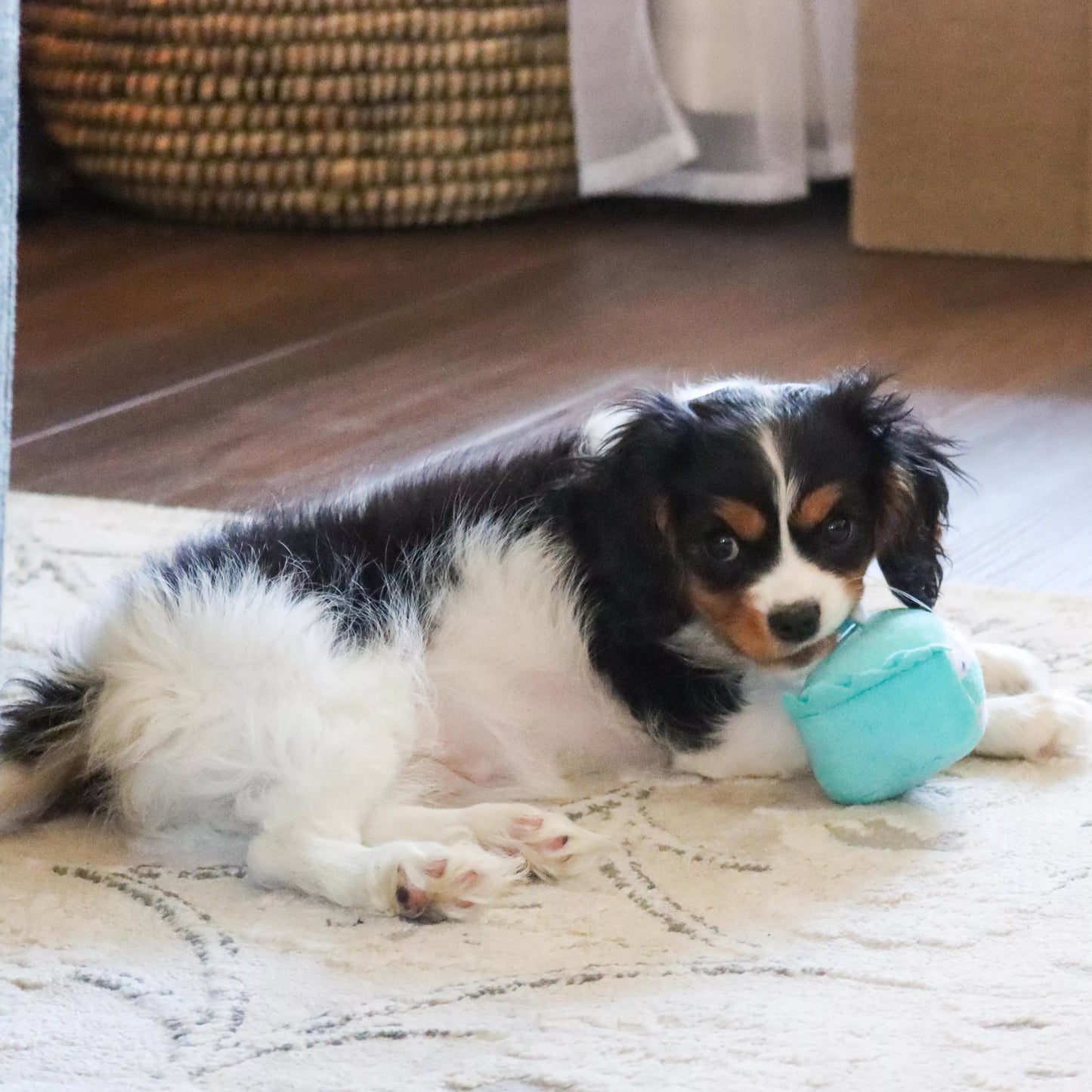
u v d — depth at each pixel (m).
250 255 2.87
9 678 1.66
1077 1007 1.39
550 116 2.98
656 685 1.62
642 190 3.12
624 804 1.59
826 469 1.57
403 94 2.87
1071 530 1.88
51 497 1.99
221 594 1.58
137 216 3.17
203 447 2.10
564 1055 1.38
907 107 2.65
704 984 1.42
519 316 2.47
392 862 1.48
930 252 2.73
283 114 2.89
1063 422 2.07
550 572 1.63
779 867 1.50
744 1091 1.35
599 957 1.44
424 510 1.65
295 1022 1.40
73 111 3.06
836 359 2.23
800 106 2.93
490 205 3.00
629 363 2.26
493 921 1.48
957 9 2.56
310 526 1.65
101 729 1.56
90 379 2.28
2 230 1.51
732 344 2.29
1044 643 1.71
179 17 2.88
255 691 1.55
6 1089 1.37
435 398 2.19
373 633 1.60
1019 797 1.55
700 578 1.58
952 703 1.53
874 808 1.55
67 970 1.45
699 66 2.89
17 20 1.52
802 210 3.07
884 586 1.73
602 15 2.86
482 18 2.85
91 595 1.81
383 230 3.00
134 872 1.53
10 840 1.56
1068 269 2.60
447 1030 1.40
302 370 2.28
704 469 1.57
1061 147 2.58
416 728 1.60
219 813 1.56
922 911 1.46
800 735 1.59
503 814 1.55
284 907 1.50
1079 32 2.50
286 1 2.81
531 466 1.67
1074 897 1.46
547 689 1.64
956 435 2.04
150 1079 1.37
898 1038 1.38
